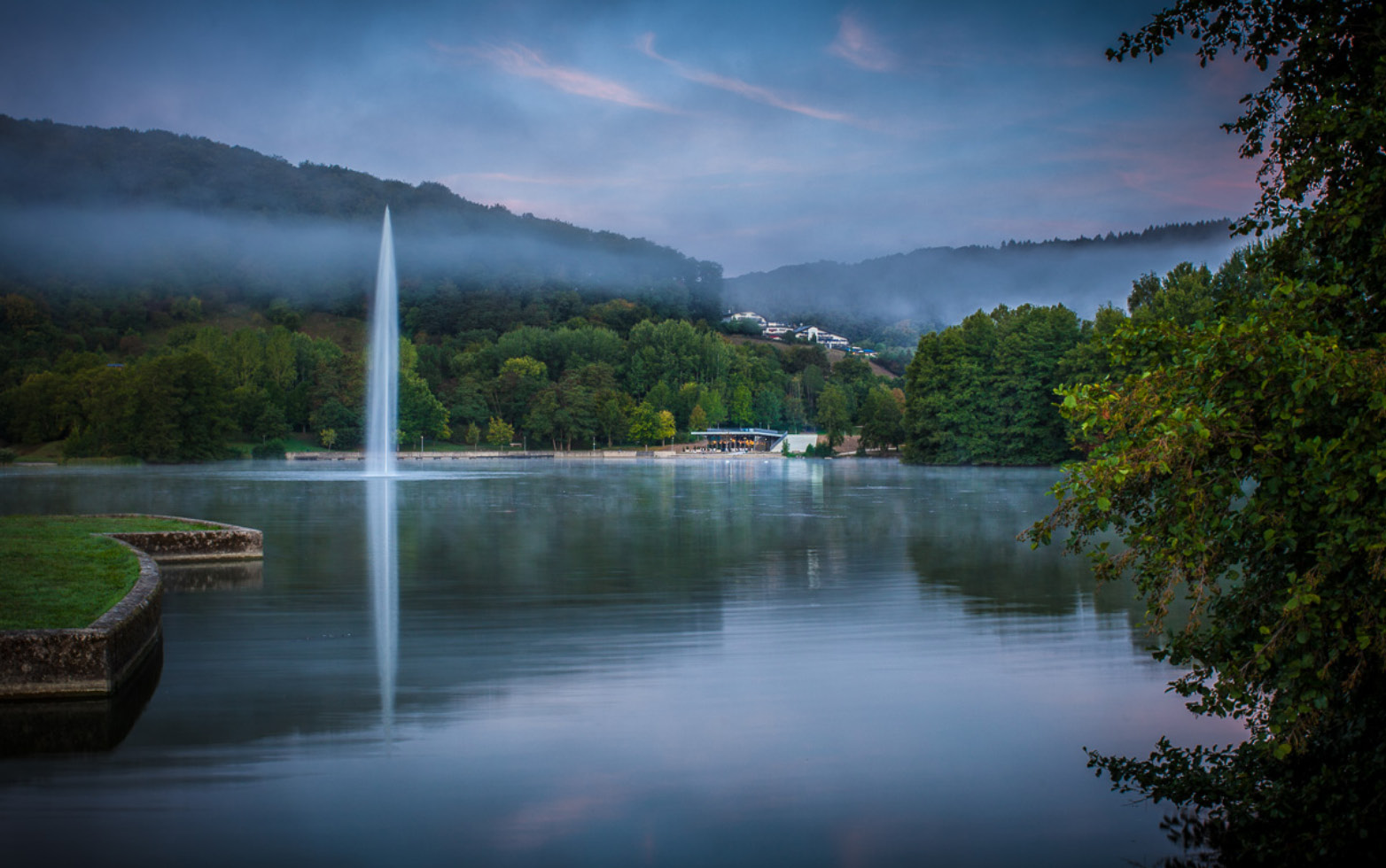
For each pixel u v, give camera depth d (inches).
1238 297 255.6
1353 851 221.1
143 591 462.0
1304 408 209.0
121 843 230.5
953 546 887.1
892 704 352.8
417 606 563.2
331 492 1839.3
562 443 6294.3
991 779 276.4
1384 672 222.8
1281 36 265.3
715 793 264.8
